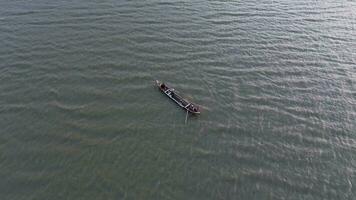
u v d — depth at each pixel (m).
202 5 81.50
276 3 84.88
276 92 56.59
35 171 42.16
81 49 64.12
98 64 60.66
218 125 49.88
